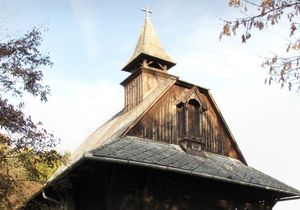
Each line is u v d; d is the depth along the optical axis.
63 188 18.67
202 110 22.08
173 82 21.83
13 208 18.28
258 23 8.22
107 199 16.59
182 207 18.19
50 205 22.19
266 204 20.91
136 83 24.52
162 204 17.66
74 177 18.14
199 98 22.11
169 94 21.78
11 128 14.05
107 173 16.70
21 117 14.20
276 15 8.17
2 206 15.74
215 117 22.98
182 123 21.53
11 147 14.73
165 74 24.73
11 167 15.58
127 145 18.11
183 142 20.80
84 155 15.35
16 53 14.42
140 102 23.45
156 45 25.61
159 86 23.16
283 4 8.14
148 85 23.97
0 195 15.05
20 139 14.48
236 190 19.94
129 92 25.12
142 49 24.75
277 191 19.94
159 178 17.80
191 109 22.03
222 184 19.34
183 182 18.42
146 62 24.73
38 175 15.75
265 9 8.18
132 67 26.00
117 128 22.44
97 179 17.73
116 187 16.80
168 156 18.48
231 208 19.69
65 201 19.70
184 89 22.42
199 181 18.81
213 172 18.34
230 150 22.89
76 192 19.50
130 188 17.14
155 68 25.27
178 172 17.22
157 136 20.44
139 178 17.28
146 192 17.30
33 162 15.23
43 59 14.94
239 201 20.06
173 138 20.94
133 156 16.78
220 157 21.92
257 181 19.52
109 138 21.55
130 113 23.08
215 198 19.33
